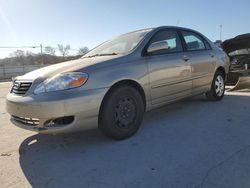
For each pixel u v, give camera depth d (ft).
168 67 15.97
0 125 18.43
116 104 13.30
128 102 13.82
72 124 12.08
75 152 12.73
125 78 13.61
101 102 12.78
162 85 15.66
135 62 14.38
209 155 11.50
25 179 10.50
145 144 13.10
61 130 12.07
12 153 13.12
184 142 13.09
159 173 10.25
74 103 11.94
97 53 16.84
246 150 11.82
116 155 12.08
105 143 13.52
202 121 16.26
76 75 12.26
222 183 9.34
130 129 13.97
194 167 10.54
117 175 10.34
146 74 14.69
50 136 15.16
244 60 26.96
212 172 10.09
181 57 17.15
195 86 18.44
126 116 13.78
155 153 12.02
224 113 17.72
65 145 13.67
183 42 18.07
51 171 11.03
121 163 11.28
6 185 10.12
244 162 10.73
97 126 12.89
